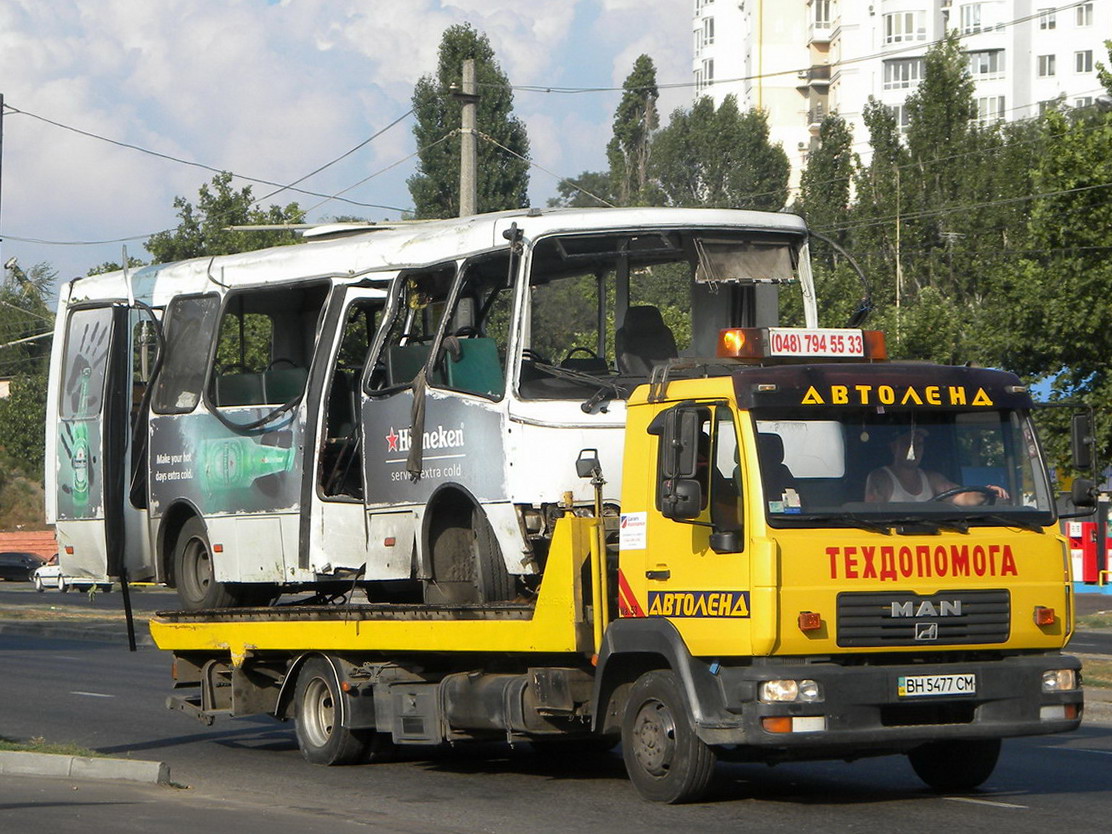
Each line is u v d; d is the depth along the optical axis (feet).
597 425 59.82
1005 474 54.85
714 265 64.08
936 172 322.55
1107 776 65.00
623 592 56.59
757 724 50.67
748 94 545.85
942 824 52.03
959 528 52.95
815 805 56.39
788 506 51.49
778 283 65.57
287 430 73.31
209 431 78.43
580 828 52.11
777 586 50.60
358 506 69.97
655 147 427.33
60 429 88.48
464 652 64.44
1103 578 203.21
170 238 307.78
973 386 54.75
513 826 52.95
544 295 62.28
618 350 63.67
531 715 59.88
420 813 56.49
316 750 71.05
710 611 52.54
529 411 59.67
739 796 58.75
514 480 59.77
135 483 82.94
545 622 57.77
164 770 61.16
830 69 522.88
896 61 489.26
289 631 72.49
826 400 52.75
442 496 63.93
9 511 453.17
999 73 474.08
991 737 52.60
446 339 63.87
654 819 53.31
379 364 68.44
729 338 56.03
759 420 52.16
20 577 374.63
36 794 55.93
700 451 53.26
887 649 51.78
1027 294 151.33
